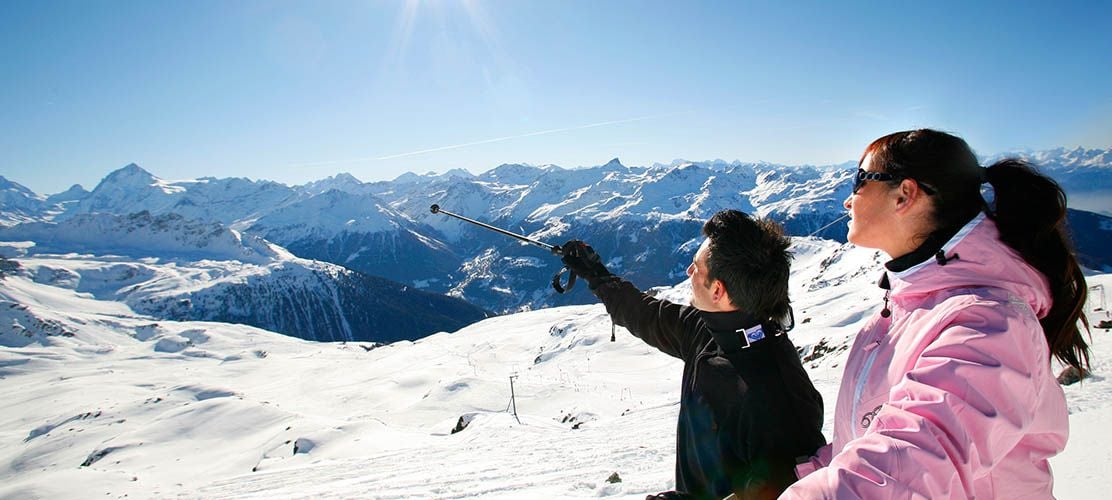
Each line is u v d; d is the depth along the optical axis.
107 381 115.31
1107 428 5.34
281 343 175.88
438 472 11.98
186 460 45.72
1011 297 1.29
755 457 1.83
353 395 74.38
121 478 30.34
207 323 195.38
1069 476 4.24
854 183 1.60
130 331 192.00
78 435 63.62
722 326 1.99
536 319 138.88
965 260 1.37
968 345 1.20
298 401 74.31
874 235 1.56
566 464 10.76
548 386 51.81
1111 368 8.63
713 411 1.96
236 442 49.19
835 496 1.08
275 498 11.02
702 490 2.02
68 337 177.75
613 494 7.30
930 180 1.40
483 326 144.50
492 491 8.90
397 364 99.69
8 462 58.25
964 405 1.12
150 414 70.75
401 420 48.31
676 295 78.12
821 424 1.99
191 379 117.12
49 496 27.16
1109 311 14.91
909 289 1.47
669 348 2.53
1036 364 1.22
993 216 1.36
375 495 9.81
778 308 1.99
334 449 33.75
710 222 2.03
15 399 101.69
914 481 1.05
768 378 1.87
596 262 2.91
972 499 1.09
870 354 1.60
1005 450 1.17
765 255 1.88
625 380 55.22
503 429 24.59
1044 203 1.33
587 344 77.31
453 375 76.69
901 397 1.23
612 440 14.36
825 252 119.69
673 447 11.16
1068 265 1.37
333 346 170.12
